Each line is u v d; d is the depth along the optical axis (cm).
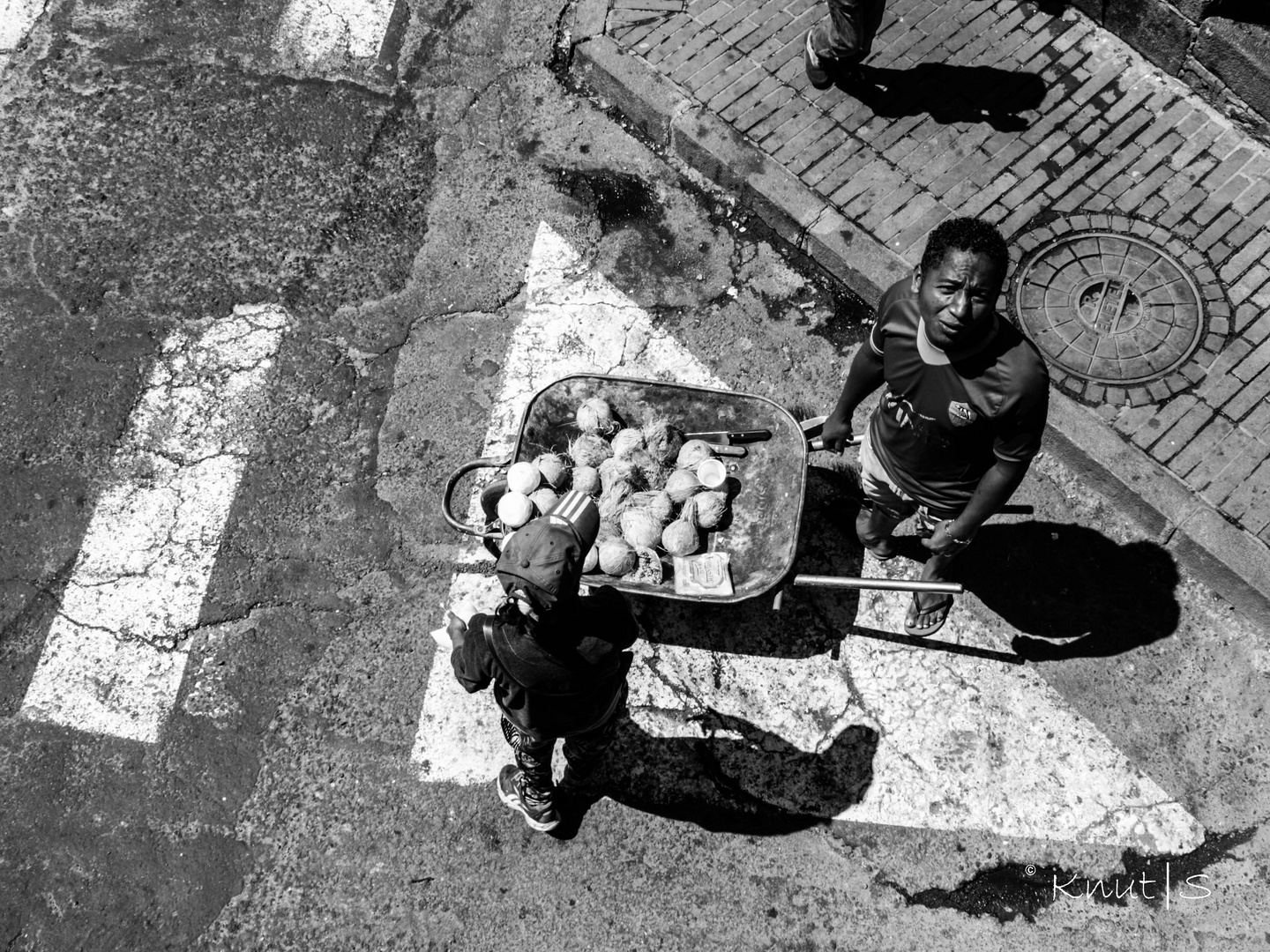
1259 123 565
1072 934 413
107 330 543
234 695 454
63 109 606
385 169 592
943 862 425
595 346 541
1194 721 452
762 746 446
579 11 626
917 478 384
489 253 567
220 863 422
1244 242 541
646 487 456
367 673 459
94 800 433
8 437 516
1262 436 495
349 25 634
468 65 625
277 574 482
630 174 592
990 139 575
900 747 447
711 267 566
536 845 426
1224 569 470
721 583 421
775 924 414
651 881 420
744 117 584
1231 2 548
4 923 411
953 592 397
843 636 470
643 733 448
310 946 408
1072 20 612
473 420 520
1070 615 476
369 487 504
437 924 412
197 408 523
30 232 569
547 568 292
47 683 457
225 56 622
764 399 444
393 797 434
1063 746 447
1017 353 321
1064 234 546
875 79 594
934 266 309
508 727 362
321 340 541
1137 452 491
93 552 487
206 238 568
